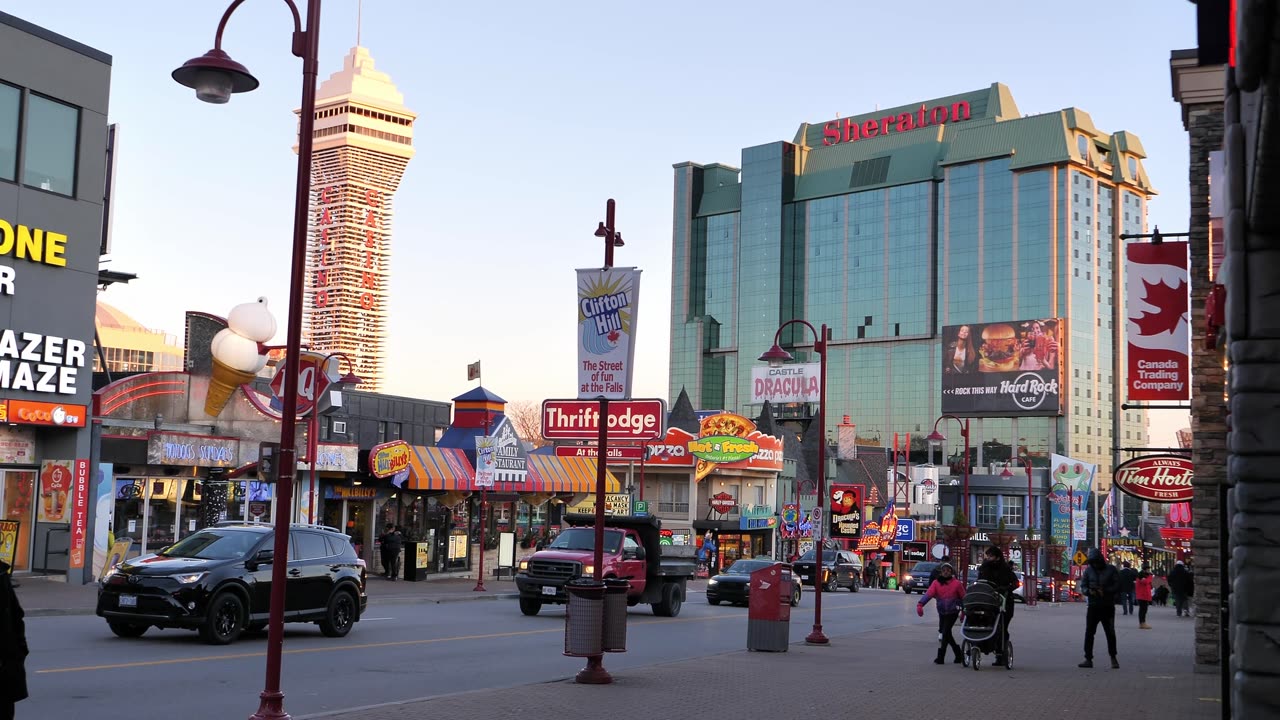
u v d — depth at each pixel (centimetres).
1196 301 2055
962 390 9181
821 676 1822
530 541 5341
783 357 2736
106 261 3541
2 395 2911
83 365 3136
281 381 3609
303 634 2250
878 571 8812
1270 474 835
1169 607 5709
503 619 2855
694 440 7100
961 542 5966
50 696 1333
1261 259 842
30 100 3020
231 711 1288
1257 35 540
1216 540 2033
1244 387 844
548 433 2909
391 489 4372
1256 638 825
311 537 2198
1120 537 10819
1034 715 1422
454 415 4791
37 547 3086
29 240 2981
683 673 1806
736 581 4062
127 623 1967
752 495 7606
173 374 3588
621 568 3119
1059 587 7175
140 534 3350
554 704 1401
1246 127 798
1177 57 2044
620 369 1697
